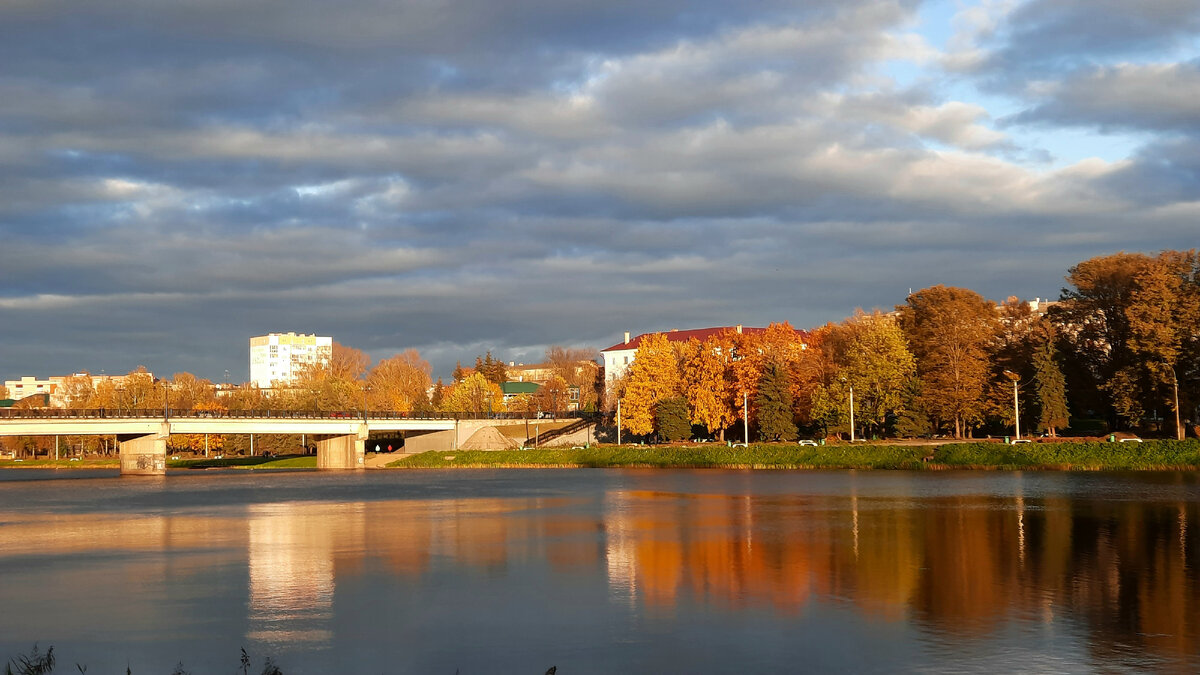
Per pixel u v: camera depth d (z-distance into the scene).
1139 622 37.28
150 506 100.31
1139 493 86.94
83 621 40.56
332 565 54.28
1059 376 132.62
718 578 48.12
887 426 162.00
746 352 171.25
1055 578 46.12
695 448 158.38
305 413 194.25
